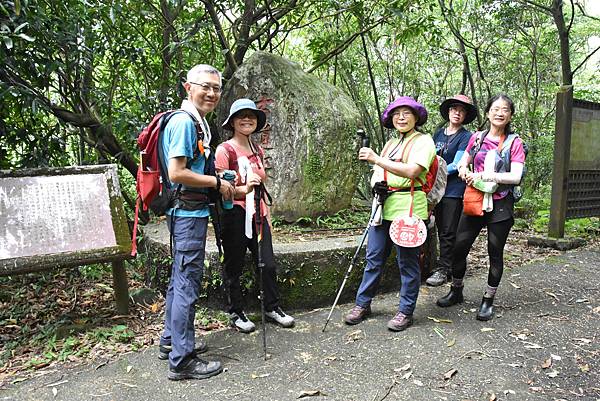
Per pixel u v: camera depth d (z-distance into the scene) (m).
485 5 7.62
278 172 4.38
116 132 4.91
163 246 3.68
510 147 3.08
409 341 2.89
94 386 2.46
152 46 4.69
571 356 2.70
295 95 4.44
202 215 2.50
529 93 9.17
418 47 8.16
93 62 4.57
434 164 3.01
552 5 6.36
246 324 3.06
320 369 2.57
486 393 2.32
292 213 4.37
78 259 2.98
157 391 2.39
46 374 2.60
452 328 3.08
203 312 3.33
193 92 2.45
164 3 5.00
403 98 2.99
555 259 4.74
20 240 2.93
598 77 9.55
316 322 3.22
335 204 4.53
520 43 8.16
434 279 3.96
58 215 3.08
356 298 3.29
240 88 4.54
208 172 2.52
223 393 2.36
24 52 3.80
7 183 3.07
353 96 8.05
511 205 3.12
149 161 2.51
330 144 4.45
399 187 3.01
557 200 5.25
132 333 3.04
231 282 3.05
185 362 2.50
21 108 4.13
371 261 3.14
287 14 6.12
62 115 4.47
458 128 3.89
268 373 2.54
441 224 3.94
